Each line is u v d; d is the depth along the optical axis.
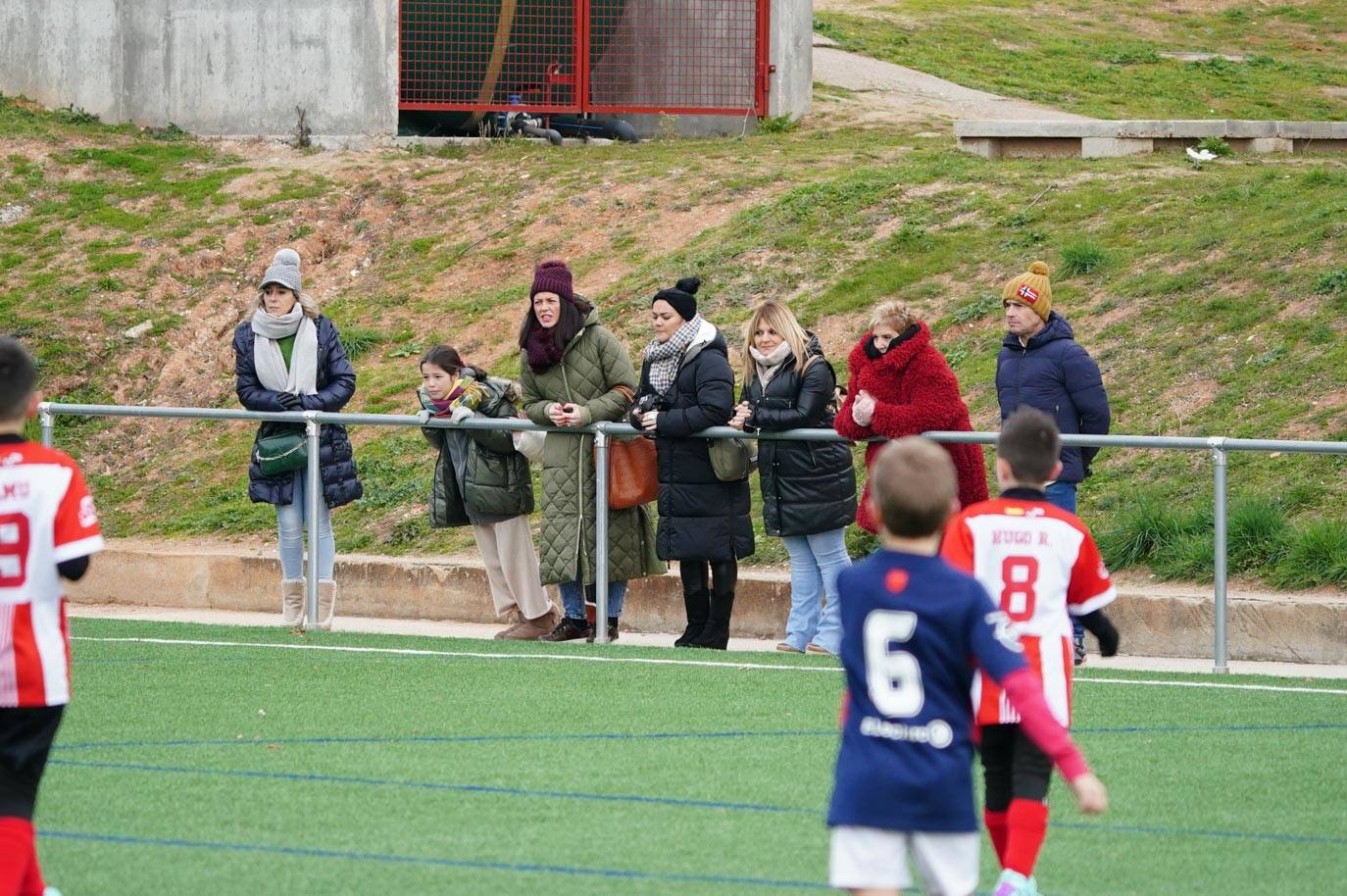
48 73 76.69
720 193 65.56
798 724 28.98
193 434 58.66
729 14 75.94
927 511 15.96
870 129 75.50
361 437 55.47
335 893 19.36
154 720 29.23
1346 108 94.12
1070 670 19.53
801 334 37.12
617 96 76.00
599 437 38.09
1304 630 37.84
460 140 75.19
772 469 37.31
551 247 64.19
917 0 115.56
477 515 39.44
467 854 21.06
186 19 76.06
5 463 18.42
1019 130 66.81
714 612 38.56
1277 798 24.31
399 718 29.45
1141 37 110.19
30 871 18.09
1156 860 21.20
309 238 67.75
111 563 50.19
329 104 75.69
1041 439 19.83
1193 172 61.44
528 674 33.81
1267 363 47.00
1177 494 43.72
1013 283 36.44
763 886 19.75
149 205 69.94
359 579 47.34
